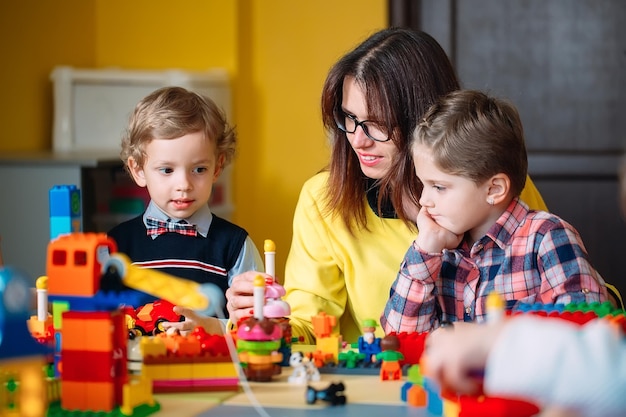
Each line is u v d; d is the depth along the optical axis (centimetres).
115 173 326
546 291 162
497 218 167
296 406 123
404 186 182
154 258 208
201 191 209
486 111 165
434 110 168
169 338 136
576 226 386
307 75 387
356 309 188
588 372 75
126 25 386
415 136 166
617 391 74
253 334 137
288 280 194
